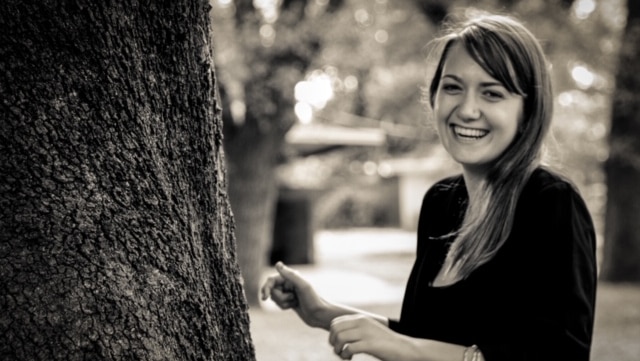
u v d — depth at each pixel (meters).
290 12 8.97
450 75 1.88
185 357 1.60
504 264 1.72
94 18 1.47
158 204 1.57
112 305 1.46
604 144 13.98
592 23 11.67
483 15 2.05
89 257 1.45
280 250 15.25
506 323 1.71
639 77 11.55
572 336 1.57
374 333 1.62
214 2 8.73
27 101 1.42
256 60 8.63
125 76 1.52
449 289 1.80
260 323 8.70
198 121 1.70
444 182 2.13
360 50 10.02
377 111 13.79
